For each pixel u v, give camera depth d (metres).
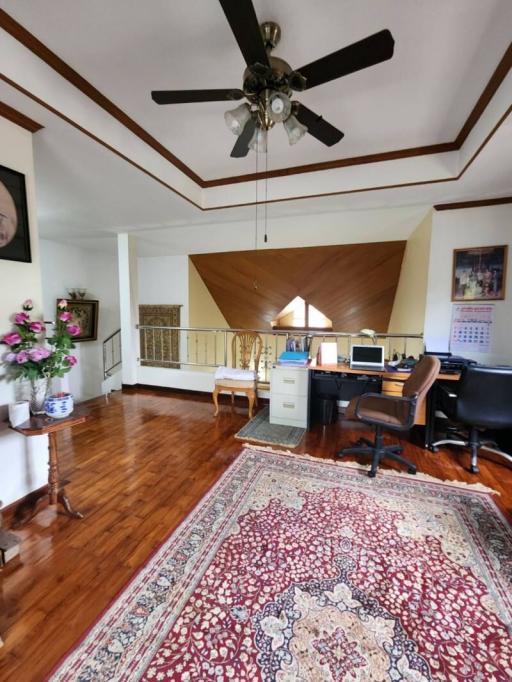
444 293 3.24
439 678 1.09
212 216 3.79
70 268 5.57
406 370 2.88
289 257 4.96
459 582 1.48
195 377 4.52
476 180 2.58
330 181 2.94
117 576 1.50
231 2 1.04
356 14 1.39
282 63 1.44
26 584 1.45
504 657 1.16
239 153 1.95
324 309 5.82
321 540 1.72
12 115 1.79
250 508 1.99
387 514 1.94
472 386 2.37
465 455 2.73
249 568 1.54
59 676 1.09
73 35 1.51
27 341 1.91
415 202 3.18
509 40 1.49
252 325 6.72
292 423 3.34
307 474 2.39
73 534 1.76
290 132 1.59
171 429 3.27
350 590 1.43
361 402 2.62
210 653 1.17
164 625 1.27
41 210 3.55
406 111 2.07
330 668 1.13
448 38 1.50
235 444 2.91
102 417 3.62
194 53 1.61
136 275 4.80
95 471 2.43
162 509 1.98
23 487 2.06
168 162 2.81
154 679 1.09
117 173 2.56
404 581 1.48
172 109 2.08
